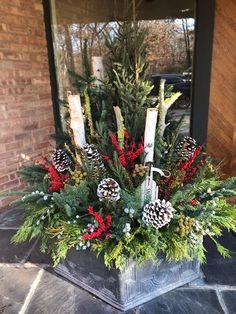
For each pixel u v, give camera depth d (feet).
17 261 5.32
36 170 5.40
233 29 7.06
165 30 7.89
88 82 4.82
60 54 8.81
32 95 8.07
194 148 5.18
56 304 4.32
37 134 8.39
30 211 4.95
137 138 4.50
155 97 4.82
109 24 7.96
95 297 4.43
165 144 4.59
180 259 4.13
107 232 4.03
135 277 4.09
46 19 8.18
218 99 7.68
